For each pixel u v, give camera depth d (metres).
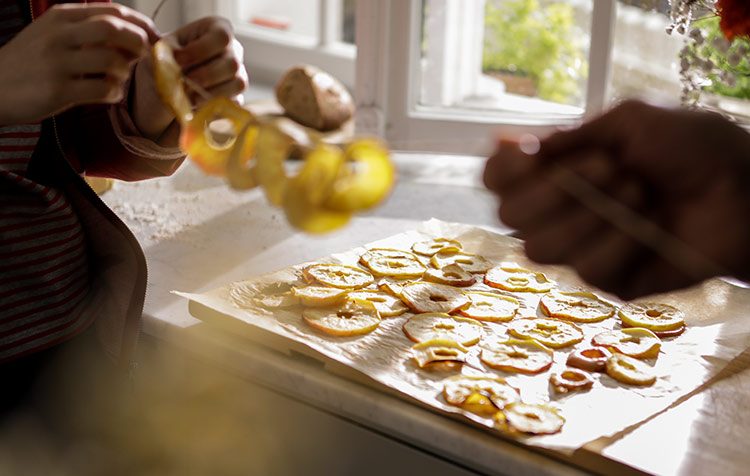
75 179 1.02
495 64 1.62
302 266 1.19
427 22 1.63
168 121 1.03
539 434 0.88
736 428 0.91
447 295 1.12
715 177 0.76
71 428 1.06
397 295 1.12
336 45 2.00
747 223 0.75
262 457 1.05
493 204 1.42
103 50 0.82
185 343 1.07
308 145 0.75
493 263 1.22
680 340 1.05
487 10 1.60
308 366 1.00
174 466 1.11
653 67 1.44
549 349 1.02
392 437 0.96
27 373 1.03
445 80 1.65
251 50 2.11
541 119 1.59
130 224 1.35
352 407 0.96
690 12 1.15
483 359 1.00
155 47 0.85
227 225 1.35
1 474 1.03
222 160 0.82
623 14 1.45
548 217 0.79
